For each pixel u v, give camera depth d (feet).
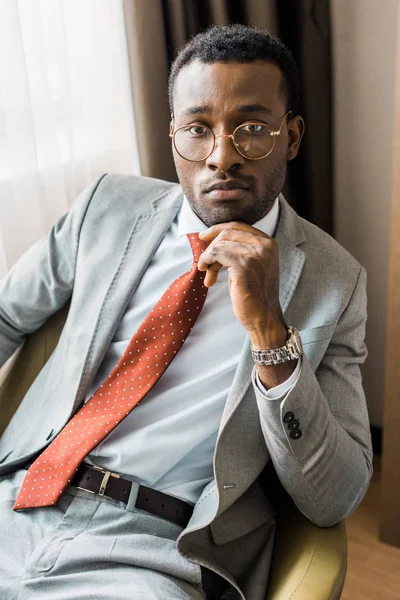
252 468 3.53
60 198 5.12
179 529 3.64
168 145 5.36
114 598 3.19
